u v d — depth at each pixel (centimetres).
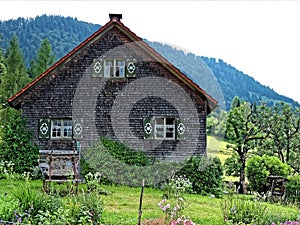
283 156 3891
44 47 5381
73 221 998
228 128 3553
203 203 1756
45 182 1609
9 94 4878
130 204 1627
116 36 2347
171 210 1163
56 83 2336
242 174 3506
